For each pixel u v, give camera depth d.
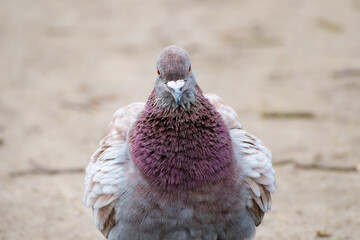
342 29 21.34
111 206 7.41
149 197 7.08
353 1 24.72
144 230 7.23
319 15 22.95
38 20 24.25
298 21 22.41
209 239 7.35
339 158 12.05
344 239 9.09
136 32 22.06
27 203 10.80
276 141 13.07
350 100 15.20
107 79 17.78
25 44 21.36
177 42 20.59
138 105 8.57
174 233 7.24
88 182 7.78
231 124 8.17
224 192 7.11
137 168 7.21
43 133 14.27
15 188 11.42
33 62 19.58
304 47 19.69
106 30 22.55
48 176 11.98
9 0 27.48
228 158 7.19
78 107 15.87
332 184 11.00
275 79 17.05
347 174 11.40
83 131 14.32
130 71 18.33
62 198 11.00
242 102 15.48
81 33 22.36
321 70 17.50
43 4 26.73
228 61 18.72
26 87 17.47
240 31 21.55
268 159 7.88
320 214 9.91
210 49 19.84
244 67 18.17
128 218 7.22
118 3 26.50
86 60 19.52
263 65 18.27
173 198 7.03
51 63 19.44
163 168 7.03
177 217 7.09
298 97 15.59
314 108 14.82
